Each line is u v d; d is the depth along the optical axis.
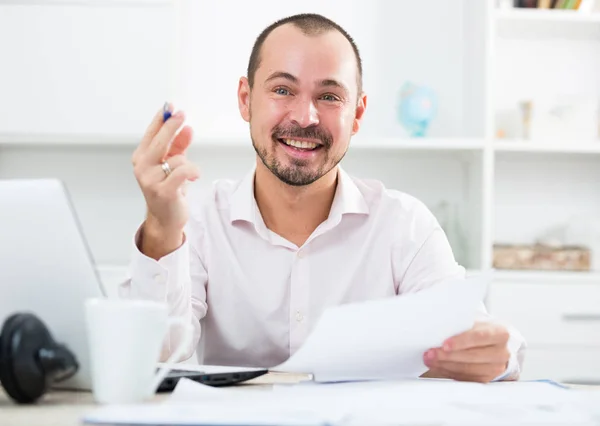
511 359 1.05
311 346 0.88
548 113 2.77
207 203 1.66
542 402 0.78
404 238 1.61
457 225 2.89
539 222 2.95
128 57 2.65
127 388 0.78
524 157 2.95
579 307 2.61
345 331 0.87
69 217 0.84
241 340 1.58
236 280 1.58
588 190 2.96
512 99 2.95
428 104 2.72
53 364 0.81
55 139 2.65
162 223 1.08
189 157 2.93
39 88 2.63
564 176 2.96
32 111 2.63
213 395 0.79
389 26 2.94
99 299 0.80
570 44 2.96
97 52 2.64
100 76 2.64
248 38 2.93
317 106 1.45
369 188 1.67
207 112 2.91
